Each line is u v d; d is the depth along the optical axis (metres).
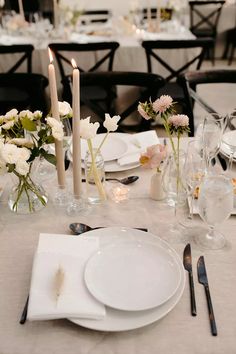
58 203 1.18
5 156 0.96
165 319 0.81
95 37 3.73
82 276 0.87
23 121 1.02
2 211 1.16
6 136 1.07
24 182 1.09
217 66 5.78
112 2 6.20
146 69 3.47
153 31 3.91
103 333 0.77
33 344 0.75
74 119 1.04
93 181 1.21
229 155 1.42
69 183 1.28
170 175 1.14
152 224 1.10
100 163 1.16
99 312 0.78
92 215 1.14
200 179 1.13
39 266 0.88
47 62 3.38
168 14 4.18
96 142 1.50
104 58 3.24
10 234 1.06
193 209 1.13
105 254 0.94
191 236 1.04
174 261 0.91
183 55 3.44
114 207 1.17
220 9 5.57
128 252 0.95
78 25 4.21
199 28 5.75
